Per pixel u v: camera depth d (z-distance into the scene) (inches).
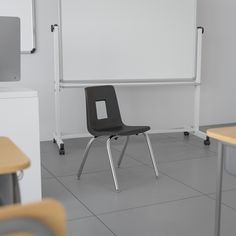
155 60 167.6
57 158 144.1
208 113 203.8
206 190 110.1
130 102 184.7
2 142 61.6
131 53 163.9
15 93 89.2
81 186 113.7
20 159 49.9
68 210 95.7
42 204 25.2
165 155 148.6
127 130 113.6
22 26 158.2
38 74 165.5
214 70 201.0
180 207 97.8
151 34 165.5
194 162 138.9
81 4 154.4
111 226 86.7
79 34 155.7
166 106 192.4
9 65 93.6
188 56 171.9
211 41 197.5
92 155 147.9
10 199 52.2
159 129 187.8
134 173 126.0
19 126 90.5
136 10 162.1
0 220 24.3
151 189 111.0
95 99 119.4
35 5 160.4
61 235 26.3
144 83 165.8
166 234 82.7
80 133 171.9
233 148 67.6
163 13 165.8
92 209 96.4
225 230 84.4
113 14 159.2
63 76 155.7
